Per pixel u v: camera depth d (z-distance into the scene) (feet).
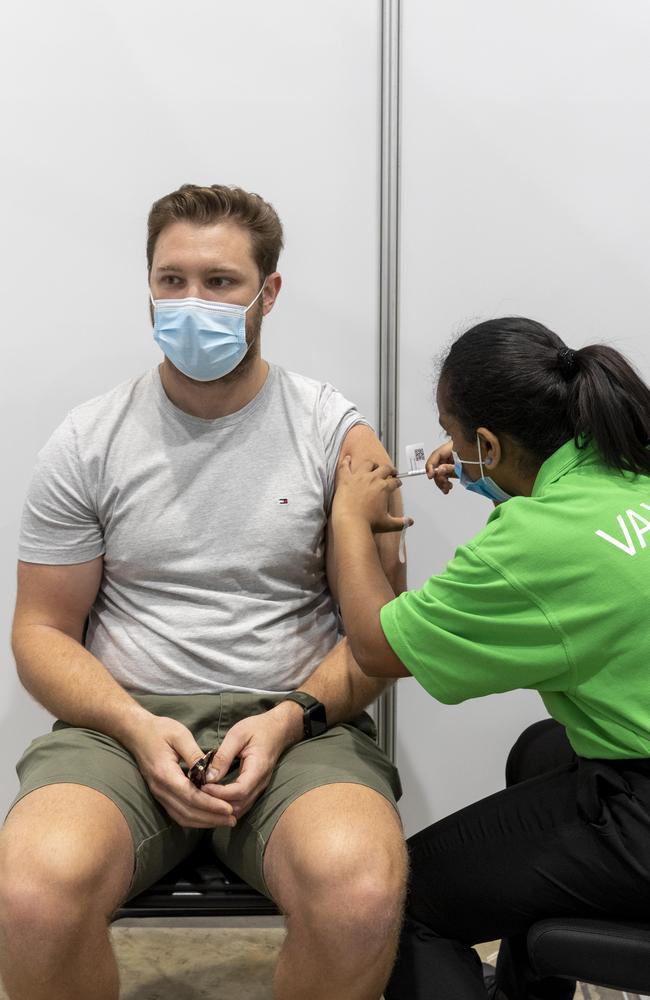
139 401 5.02
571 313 6.11
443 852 4.34
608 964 3.80
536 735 5.31
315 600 5.17
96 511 4.93
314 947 3.94
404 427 6.16
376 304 6.01
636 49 5.85
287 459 4.98
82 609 5.06
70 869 3.84
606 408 3.90
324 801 4.17
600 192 5.98
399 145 5.86
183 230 4.73
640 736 3.83
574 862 3.96
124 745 4.54
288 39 5.72
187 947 6.09
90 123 5.71
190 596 4.90
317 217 5.90
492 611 3.85
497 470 4.25
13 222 5.76
